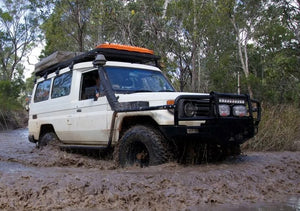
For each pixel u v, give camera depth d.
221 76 20.91
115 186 3.78
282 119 8.92
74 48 22.48
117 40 16.75
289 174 4.96
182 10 14.91
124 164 5.50
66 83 7.29
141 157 5.47
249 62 26.91
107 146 6.00
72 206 3.37
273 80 21.12
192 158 5.43
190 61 14.45
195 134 5.01
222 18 19.03
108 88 6.07
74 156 6.57
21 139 12.81
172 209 3.33
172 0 15.27
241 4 21.22
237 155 6.12
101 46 6.69
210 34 18.59
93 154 6.84
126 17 14.09
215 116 5.16
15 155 6.90
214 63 21.89
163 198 3.59
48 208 3.32
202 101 5.27
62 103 7.21
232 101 5.43
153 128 5.36
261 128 8.25
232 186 4.09
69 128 6.94
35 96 8.60
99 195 3.58
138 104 5.48
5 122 19.59
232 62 25.92
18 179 4.09
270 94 20.14
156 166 4.95
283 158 6.17
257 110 5.98
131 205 3.40
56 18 18.62
